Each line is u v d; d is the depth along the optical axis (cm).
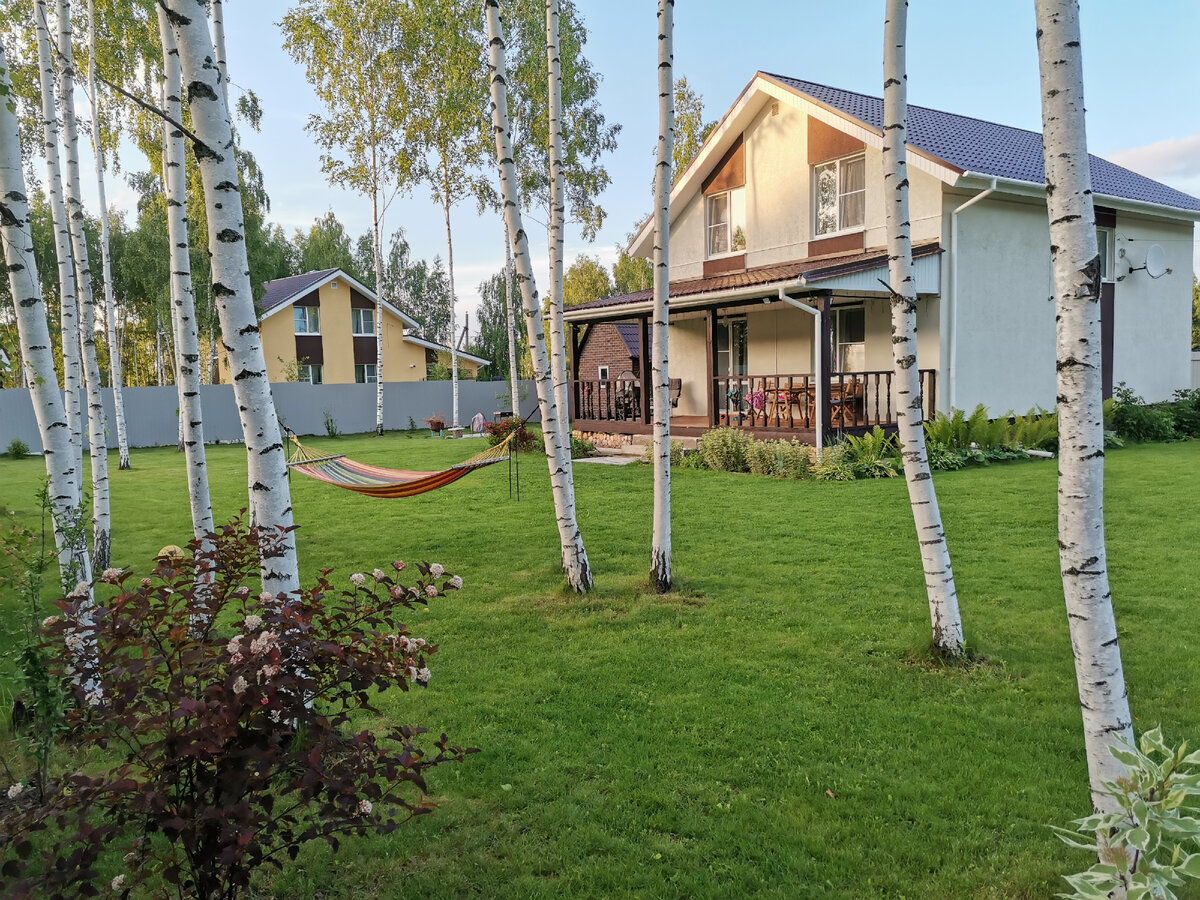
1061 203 248
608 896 270
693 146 2508
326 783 221
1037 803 316
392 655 240
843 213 1459
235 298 310
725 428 1373
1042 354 1480
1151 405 1675
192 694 224
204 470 495
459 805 329
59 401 424
